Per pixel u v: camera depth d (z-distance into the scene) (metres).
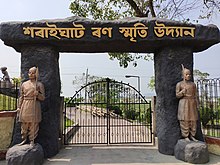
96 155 7.02
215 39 7.00
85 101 9.33
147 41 6.99
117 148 8.01
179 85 6.81
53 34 6.83
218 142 7.02
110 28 6.93
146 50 7.89
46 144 6.75
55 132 7.09
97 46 7.42
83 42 7.01
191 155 6.08
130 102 9.27
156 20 6.99
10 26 6.74
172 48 7.25
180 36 6.93
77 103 8.89
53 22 6.88
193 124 6.63
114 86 9.38
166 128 7.07
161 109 7.28
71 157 6.79
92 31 6.91
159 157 6.72
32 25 6.80
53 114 7.03
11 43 6.94
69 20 6.95
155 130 8.59
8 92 9.88
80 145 8.55
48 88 6.94
